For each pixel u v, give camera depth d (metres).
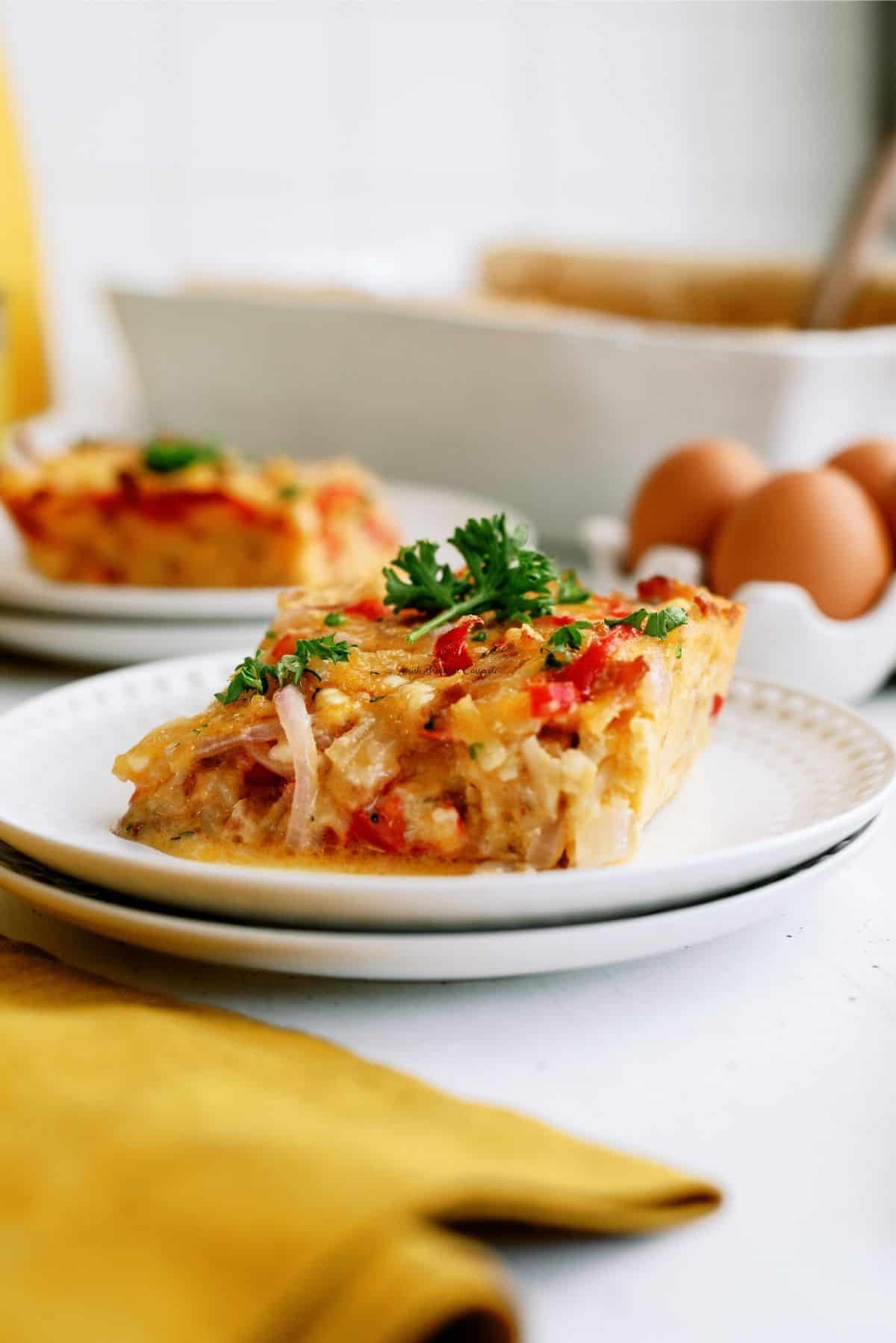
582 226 1.35
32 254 0.98
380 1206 0.38
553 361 0.80
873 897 0.56
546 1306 0.44
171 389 0.90
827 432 0.79
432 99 1.23
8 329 0.96
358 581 0.59
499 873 0.52
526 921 0.49
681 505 0.68
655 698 0.52
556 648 0.53
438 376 0.83
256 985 0.52
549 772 0.52
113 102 1.08
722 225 1.45
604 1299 0.45
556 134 1.31
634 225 1.39
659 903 0.50
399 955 0.49
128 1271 0.38
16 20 1.02
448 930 0.49
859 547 0.65
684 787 0.56
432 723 0.52
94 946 0.53
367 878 0.49
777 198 1.48
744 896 0.50
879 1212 0.46
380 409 0.86
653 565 0.67
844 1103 0.49
